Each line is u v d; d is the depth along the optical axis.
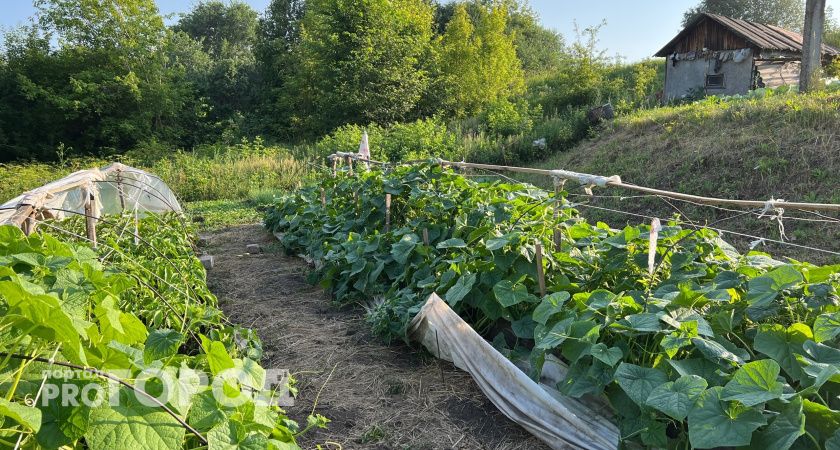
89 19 25.72
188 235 8.80
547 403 3.40
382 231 6.89
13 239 2.60
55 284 2.22
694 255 3.79
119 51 25.70
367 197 7.05
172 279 4.56
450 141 16.69
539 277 4.07
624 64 27.56
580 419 3.28
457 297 4.22
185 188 15.30
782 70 19.86
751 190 9.33
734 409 2.51
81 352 1.77
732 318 3.21
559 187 4.76
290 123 26.66
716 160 10.31
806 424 2.53
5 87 25.09
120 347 2.05
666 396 2.68
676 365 2.87
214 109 29.67
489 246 4.18
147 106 25.69
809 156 9.37
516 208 4.93
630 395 2.86
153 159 22.14
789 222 8.10
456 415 3.73
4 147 24.47
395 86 23.33
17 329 1.78
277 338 5.09
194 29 43.97
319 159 17.08
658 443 2.82
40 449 1.71
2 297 1.93
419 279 5.23
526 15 42.31
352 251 6.04
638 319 3.16
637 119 13.61
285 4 32.81
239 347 4.11
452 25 26.05
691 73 20.42
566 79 22.14
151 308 3.76
